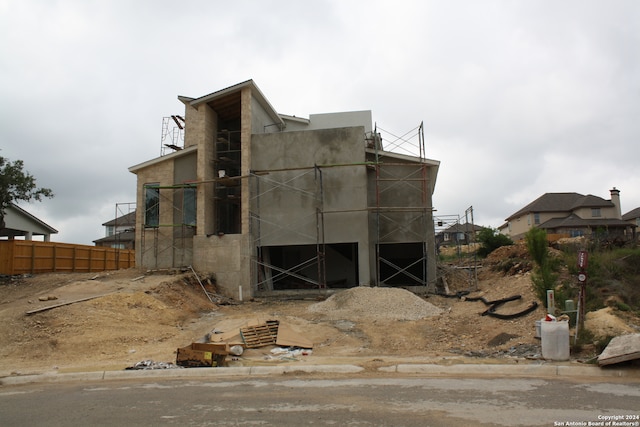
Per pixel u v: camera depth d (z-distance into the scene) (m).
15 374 10.38
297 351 12.20
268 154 23.73
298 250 27.27
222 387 8.34
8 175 23.05
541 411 6.18
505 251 31.48
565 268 16.84
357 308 17.02
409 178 23.86
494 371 9.28
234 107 25.81
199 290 21.11
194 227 24.72
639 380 8.23
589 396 7.00
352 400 7.03
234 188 25.89
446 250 48.97
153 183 25.53
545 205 52.56
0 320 14.46
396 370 9.59
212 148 25.08
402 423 5.76
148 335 14.23
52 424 6.20
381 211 23.52
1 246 22.81
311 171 23.44
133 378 9.75
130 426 5.97
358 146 23.39
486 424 5.65
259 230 23.39
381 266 26.91
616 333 10.65
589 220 48.44
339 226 22.95
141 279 20.62
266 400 7.18
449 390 7.59
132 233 51.03
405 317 15.93
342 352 12.07
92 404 7.29
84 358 12.04
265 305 20.34
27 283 20.98
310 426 5.72
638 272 16.20
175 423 6.03
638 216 53.28
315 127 30.20
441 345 12.37
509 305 15.27
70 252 26.25
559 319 11.18
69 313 14.82
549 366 9.09
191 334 14.49
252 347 12.49
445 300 19.80
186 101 27.88
